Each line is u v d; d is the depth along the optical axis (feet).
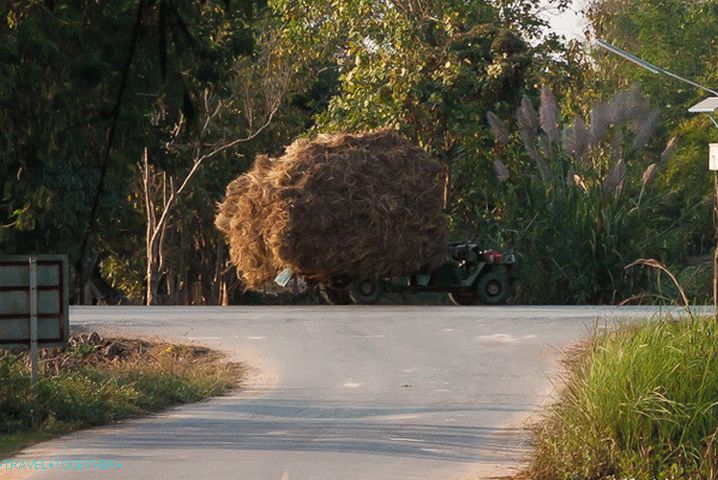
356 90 341.41
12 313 120.47
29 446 102.63
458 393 132.87
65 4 104.12
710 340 90.12
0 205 202.28
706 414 85.61
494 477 85.71
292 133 415.44
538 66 349.82
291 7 371.56
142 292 449.89
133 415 122.21
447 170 340.59
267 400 130.93
